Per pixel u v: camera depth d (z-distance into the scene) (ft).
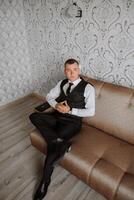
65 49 6.95
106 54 5.78
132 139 4.82
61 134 4.84
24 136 6.92
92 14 5.54
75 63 5.13
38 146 5.33
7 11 7.45
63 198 4.66
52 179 5.17
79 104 5.23
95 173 4.02
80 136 5.07
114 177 3.84
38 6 7.07
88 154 4.42
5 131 7.19
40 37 7.75
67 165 4.60
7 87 8.73
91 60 6.27
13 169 5.50
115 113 5.05
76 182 5.08
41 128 5.04
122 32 5.15
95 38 5.81
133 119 4.77
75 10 5.74
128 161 4.23
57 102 5.56
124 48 5.31
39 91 9.55
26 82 9.55
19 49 8.52
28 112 8.48
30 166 5.61
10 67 8.50
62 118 5.24
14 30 7.99
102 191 4.04
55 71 7.95
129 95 4.89
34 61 8.89
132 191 3.55
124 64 5.52
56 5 6.37
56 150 4.59
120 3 4.87
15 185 5.02
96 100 5.41
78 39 6.30
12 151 6.19
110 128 5.16
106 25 5.39
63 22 6.45
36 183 5.07
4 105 8.87
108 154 4.44
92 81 5.67
